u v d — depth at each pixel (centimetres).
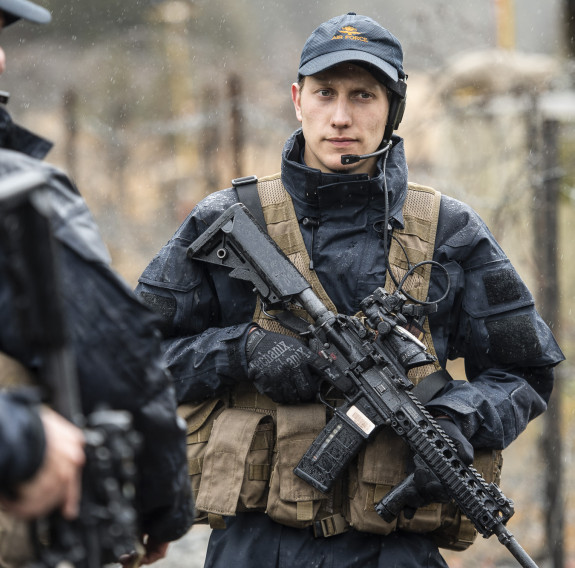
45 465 352
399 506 648
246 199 705
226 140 2795
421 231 699
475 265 709
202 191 3027
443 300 696
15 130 464
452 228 706
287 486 670
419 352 657
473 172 2095
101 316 438
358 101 688
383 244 693
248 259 686
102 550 384
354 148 689
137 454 456
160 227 3753
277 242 695
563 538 1586
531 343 702
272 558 683
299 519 669
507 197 1783
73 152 3788
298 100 731
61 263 432
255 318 696
